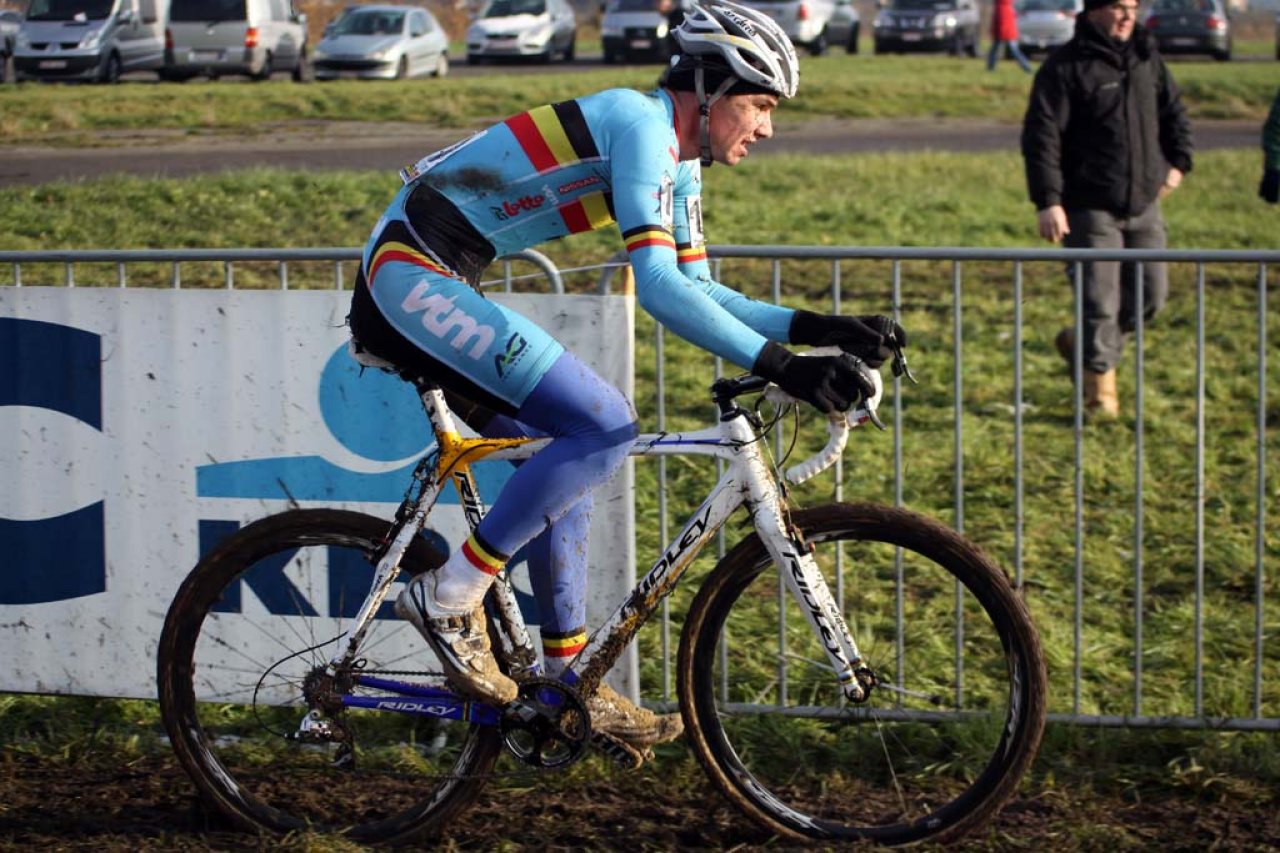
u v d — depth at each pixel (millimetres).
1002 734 3432
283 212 10727
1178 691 4449
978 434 7078
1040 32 28922
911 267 10406
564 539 3488
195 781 3582
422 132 17234
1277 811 3648
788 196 12562
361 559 3912
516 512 3221
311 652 3973
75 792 3795
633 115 3141
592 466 3195
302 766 3869
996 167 14406
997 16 25641
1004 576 3387
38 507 4137
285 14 23406
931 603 5020
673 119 3229
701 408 7375
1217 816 3627
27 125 16172
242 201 10898
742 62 3146
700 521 3412
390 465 3979
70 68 20719
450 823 3553
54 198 10750
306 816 3605
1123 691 4477
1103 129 6809
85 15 21188
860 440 6941
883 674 4410
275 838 3547
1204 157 15891
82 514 4125
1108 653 4754
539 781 3809
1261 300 4316
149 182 11367
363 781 3807
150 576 4121
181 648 3564
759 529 3393
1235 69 25453
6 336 4086
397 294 3166
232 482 4059
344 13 24594
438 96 19156
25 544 4156
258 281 8391
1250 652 4766
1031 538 5824
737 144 3258
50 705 4293
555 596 3496
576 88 19984
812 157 14867
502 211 3211
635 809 3705
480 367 3141
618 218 3100
